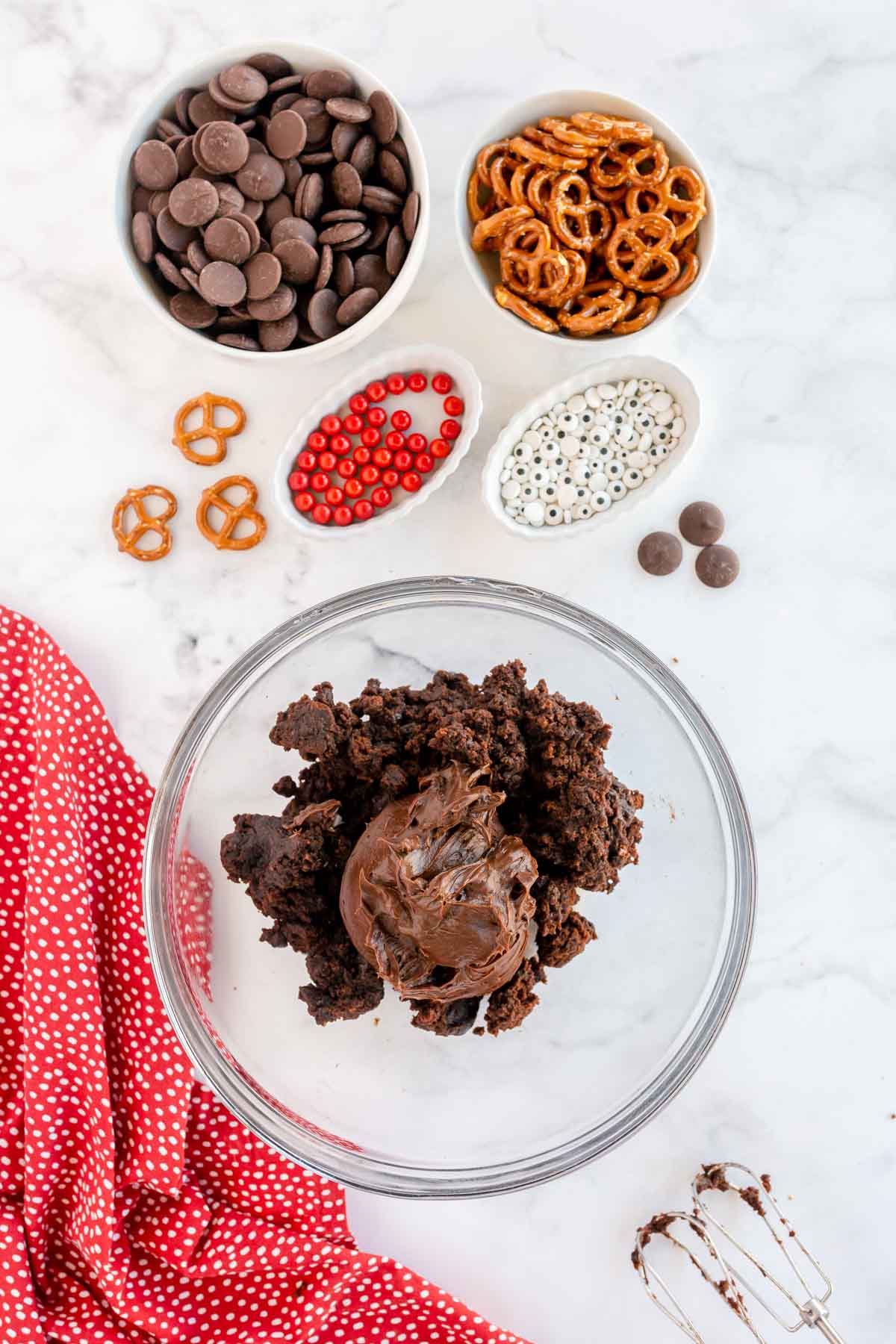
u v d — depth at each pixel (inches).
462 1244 41.6
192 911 39.8
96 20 42.1
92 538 42.2
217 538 41.7
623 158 40.1
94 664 42.0
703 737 39.5
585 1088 40.4
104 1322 40.1
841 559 42.9
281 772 40.0
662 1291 41.8
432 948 35.2
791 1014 42.4
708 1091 42.3
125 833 40.5
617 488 41.8
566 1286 41.7
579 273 39.9
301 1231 40.3
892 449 43.0
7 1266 39.4
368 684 38.2
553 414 41.7
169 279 39.9
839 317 42.9
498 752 36.4
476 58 42.4
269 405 42.3
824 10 42.7
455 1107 40.4
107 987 40.1
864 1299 42.0
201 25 42.2
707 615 42.5
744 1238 42.0
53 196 42.1
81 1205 39.8
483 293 40.4
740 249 42.8
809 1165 42.2
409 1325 40.6
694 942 40.0
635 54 42.5
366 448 41.7
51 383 42.2
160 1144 39.5
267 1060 40.1
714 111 42.7
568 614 39.6
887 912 42.6
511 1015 36.9
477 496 42.4
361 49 42.3
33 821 39.4
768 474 42.8
